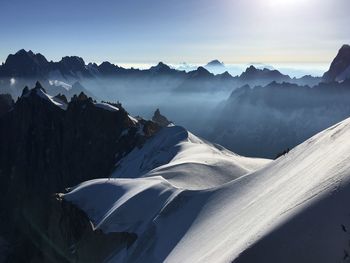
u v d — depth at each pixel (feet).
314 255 96.58
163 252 181.16
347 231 95.09
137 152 521.65
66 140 589.32
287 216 112.27
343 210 100.01
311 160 158.92
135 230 215.92
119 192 262.88
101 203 262.88
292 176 158.10
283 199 134.92
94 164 550.36
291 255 100.17
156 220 208.03
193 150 430.61
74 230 261.85
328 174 119.55
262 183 185.47
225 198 195.42
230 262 109.29
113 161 539.29
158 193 233.96
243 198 181.16
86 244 235.81
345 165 115.96
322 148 162.81
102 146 559.38
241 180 206.80
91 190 280.10
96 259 223.30
